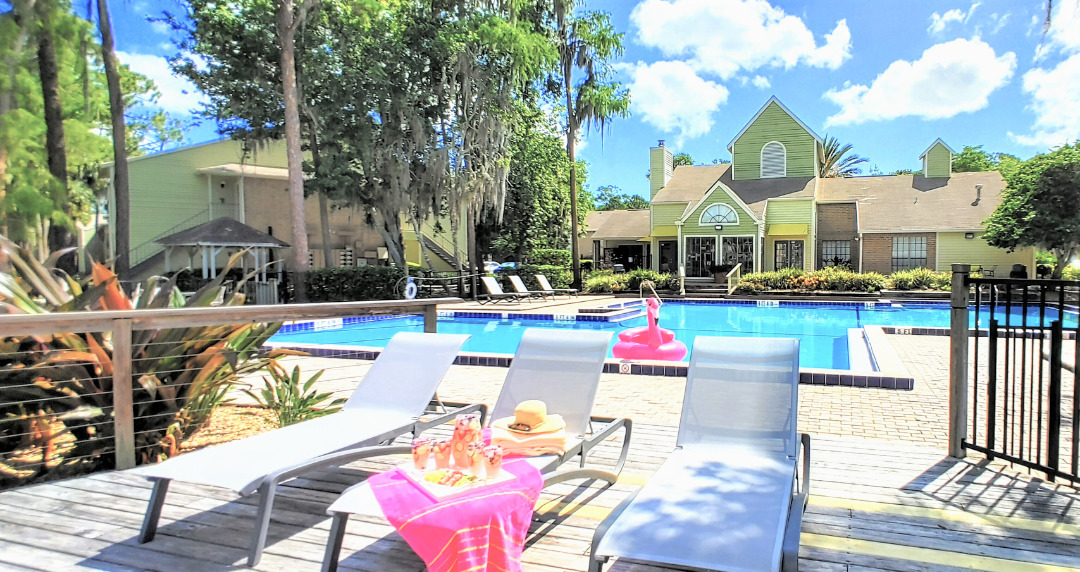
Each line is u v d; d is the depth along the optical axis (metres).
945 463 3.80
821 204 24.56
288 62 16.09
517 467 2.65
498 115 19.55
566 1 22.12
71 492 3.33
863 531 2.82
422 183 19.33
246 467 2.71
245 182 22.73
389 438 3.44
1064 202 17.56
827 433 4.75
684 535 2.14
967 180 24.78
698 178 28.23
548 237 26.78
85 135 13.82
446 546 2.09
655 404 5.85
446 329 14.28
